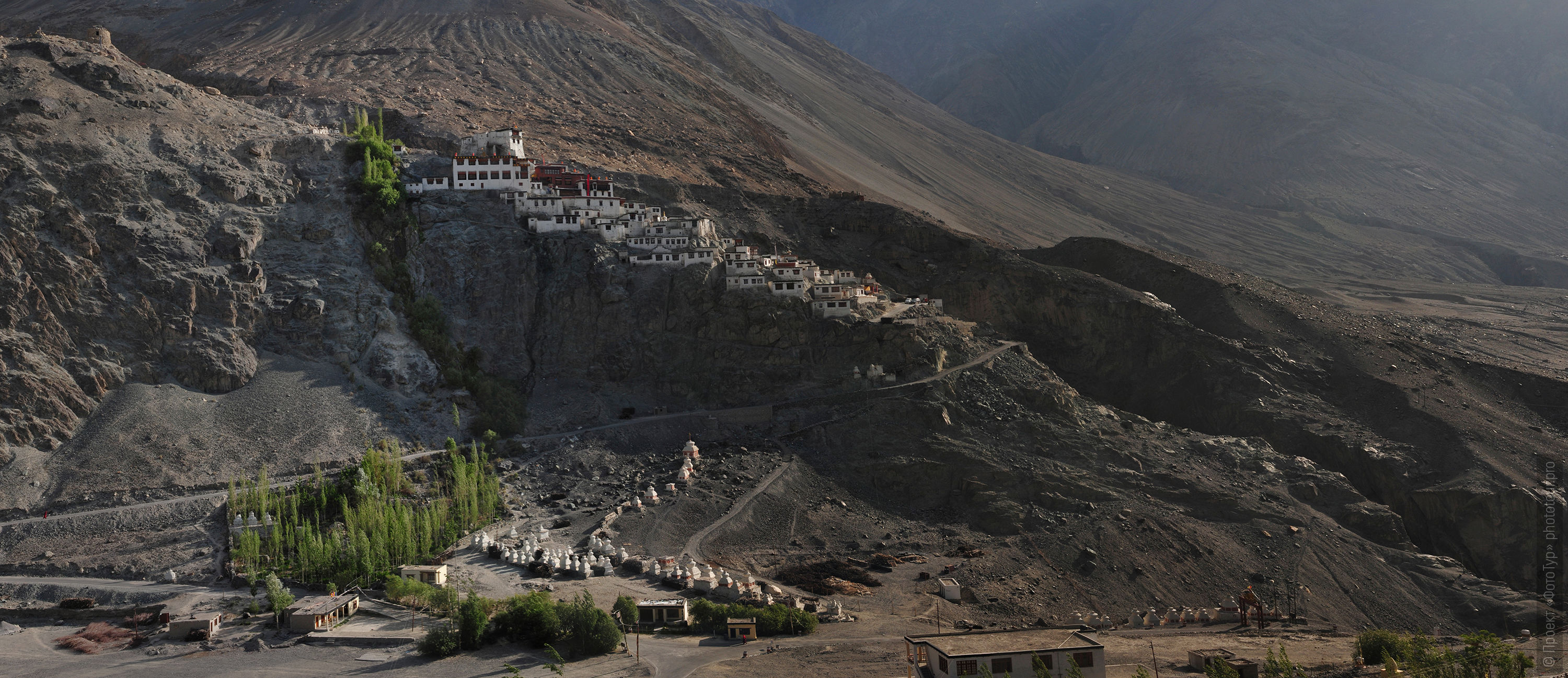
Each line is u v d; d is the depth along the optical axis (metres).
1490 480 176.62
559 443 167.75
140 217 174.75
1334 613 142.62
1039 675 74.44
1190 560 149.50
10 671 100.06
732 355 185.88
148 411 154.88
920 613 120.31
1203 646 107.00
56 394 152.00
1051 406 183.25
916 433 169.75
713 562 135.88
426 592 115.75
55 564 127.94
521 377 184.75
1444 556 169.75
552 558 129.25
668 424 173.00
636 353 186.88
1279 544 157.00
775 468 161.50
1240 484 172.75
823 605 119.50
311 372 169.75
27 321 156.50
